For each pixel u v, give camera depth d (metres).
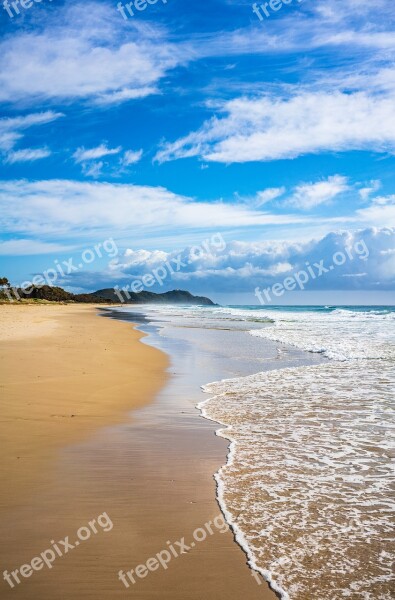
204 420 9.85
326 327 41.94
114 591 3.90
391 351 22.62
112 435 8.49
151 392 12.82
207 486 6.14
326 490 6.05
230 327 42.62
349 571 4.23
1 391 11.42
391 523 5.14
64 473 6.46
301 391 13.09
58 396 11.36
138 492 5.88
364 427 9.22
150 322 51.75
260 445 8.04
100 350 20.95
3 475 6.30
